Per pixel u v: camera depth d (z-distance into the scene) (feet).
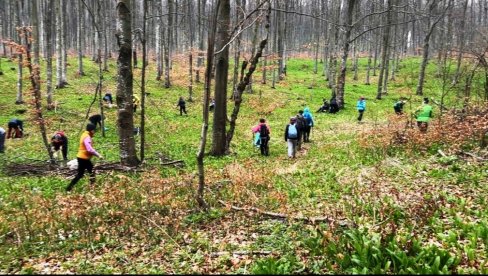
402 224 28.02
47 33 86.38
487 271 20.31
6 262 24.81
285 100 117.60
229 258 24.04
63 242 27.84
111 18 168.04
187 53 124.98
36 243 27.76
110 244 27.48
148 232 28.99
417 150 52.06
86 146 39.34
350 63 216.13
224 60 57.47
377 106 111.86
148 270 22.86
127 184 40.14
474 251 22.09
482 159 43.24
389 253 21.35
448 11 148.87
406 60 214.48
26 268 23.15
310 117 70.13
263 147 60.29
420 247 22.25
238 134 78.84
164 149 63.05
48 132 71.72
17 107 85.97
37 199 35.63
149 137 72.33
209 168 50.03
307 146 67.26
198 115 95.25
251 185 40.24
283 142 71.87
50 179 44.01
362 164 49.03
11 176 46.11
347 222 28.04
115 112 90.27
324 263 22.53
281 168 50.06
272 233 27.99
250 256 24.52
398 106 90.38
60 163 51.29
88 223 30.35
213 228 30.14
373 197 34.17
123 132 48.70
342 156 54.70
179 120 88.28
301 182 42.75
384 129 69.05
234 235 28.45
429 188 36.27
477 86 85.25
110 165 48.08
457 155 46.42
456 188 35.73
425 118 61.62
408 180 39.58
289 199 36.76
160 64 136.26
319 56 248.11
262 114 101.60
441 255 21.04
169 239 27.99
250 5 60.90
